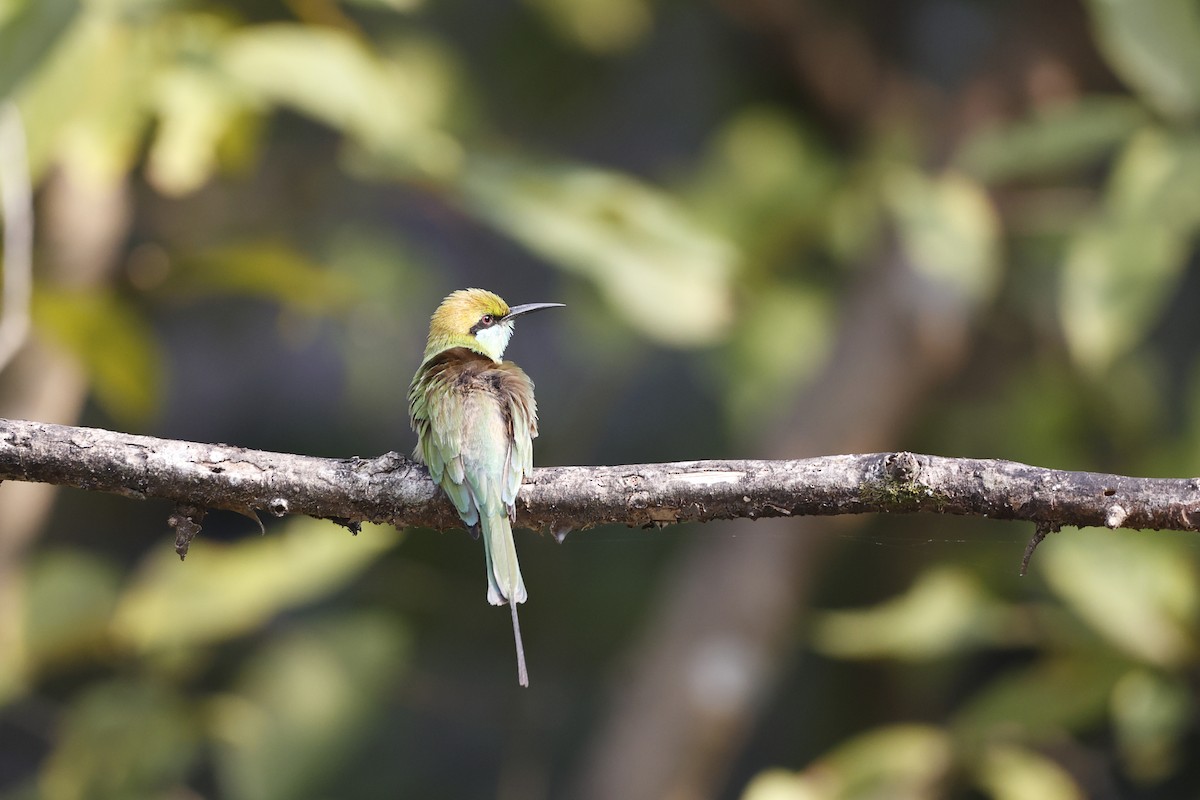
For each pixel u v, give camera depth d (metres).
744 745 14.28
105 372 9.29
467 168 9.29
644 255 9.43
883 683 11.88
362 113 8.95
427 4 12.01
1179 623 9.05
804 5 12.46
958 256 10.05
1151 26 8.98
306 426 16.58
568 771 13.52
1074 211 11.44
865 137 12.69
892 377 11.09
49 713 10.84
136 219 11.21
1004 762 9.40
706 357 12.26
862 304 11.44
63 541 15.30
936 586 9.77
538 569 13.16
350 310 11.17
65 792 9.65
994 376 12.45
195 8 9.50
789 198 11.95
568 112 13.80
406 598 12.62
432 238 15.96
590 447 14.49
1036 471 5.61
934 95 12.96
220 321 14.41
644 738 10.95
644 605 13.11
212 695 10.13
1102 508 5.51
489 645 13.24
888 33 13.76
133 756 9.66
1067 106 10.91
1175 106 9.02
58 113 8.00
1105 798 11.63
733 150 12.30
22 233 7.73
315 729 9.80
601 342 11.97
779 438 11.25
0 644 9.41
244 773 9.64
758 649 11.14
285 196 12.04
